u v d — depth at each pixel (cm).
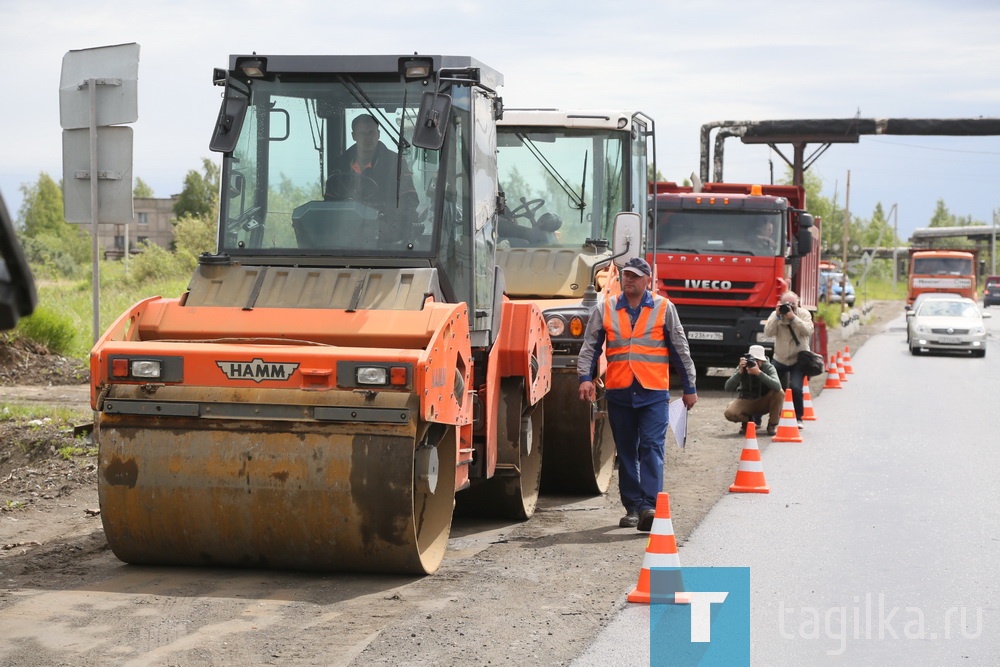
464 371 794
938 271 5672
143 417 739
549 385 1023
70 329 1936
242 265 821
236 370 724
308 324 759
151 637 614
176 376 729
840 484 1170
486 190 875
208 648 596
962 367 2952
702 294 2239
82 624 638
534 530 943
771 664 594
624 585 750
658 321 944
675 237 2247
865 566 812
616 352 947
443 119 798
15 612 659
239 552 744
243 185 834
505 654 594
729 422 1742
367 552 730
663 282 2248
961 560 831
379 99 830
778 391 1571
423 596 712
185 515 733
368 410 709
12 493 1022
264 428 724
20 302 253
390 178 824
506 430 925
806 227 2269
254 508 723
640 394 941
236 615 662
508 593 723
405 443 712
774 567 807
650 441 938
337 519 719
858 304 7981
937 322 3416
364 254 814
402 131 827
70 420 1282
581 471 1102
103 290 3309
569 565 806
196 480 726
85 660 572
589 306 1116
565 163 1271
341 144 832
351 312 764
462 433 827
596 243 1221
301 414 717
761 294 2220
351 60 828
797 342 1677
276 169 834
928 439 1533
